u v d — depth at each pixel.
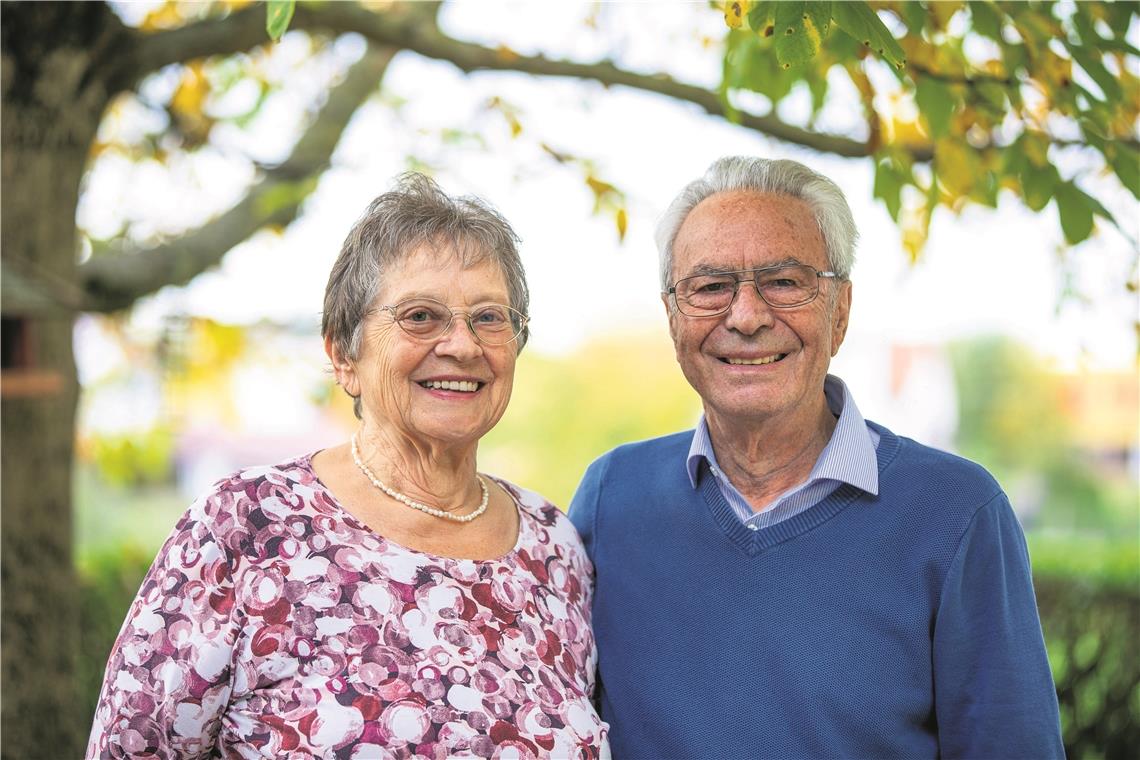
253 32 3.59
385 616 1.74
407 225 1.82
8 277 3.22
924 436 22.94
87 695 4.44
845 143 3.76
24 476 3.42
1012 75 2.46
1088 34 2.25
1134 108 2.63
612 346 18.09
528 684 1.79
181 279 3.95
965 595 1.91
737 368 2.02
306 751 1.64
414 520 1.86
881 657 1.91
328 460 1.89
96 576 4.83
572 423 17.78
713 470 2.10
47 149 3.41
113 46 3.49
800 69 1.90
